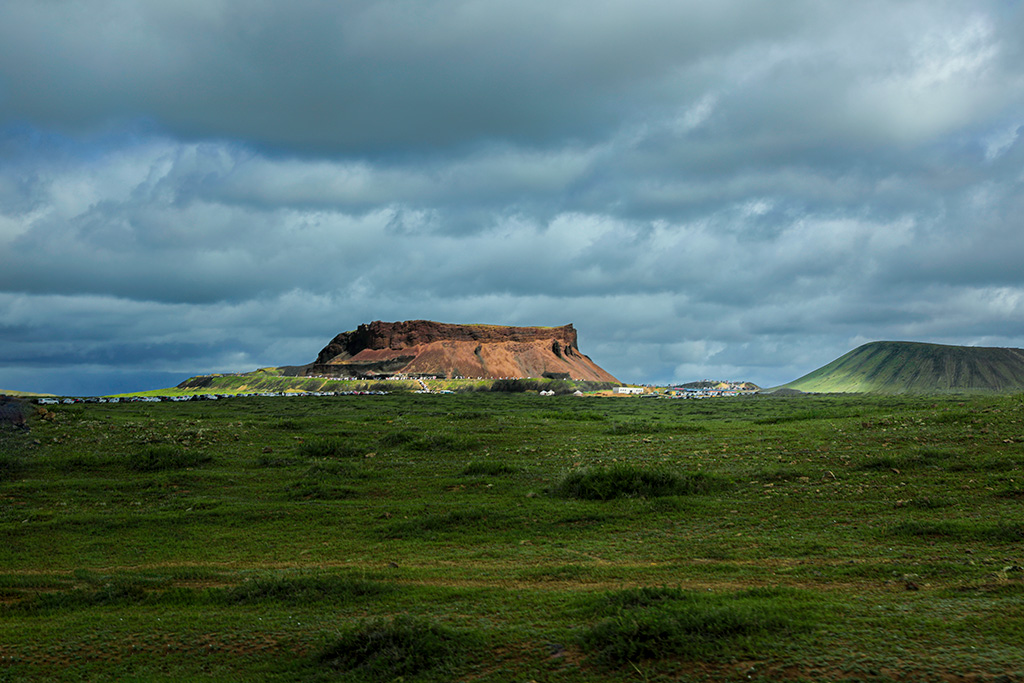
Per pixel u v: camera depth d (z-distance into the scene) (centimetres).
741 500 2750
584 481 3083
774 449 3938
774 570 1820
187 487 3441
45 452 4272
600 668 1220
